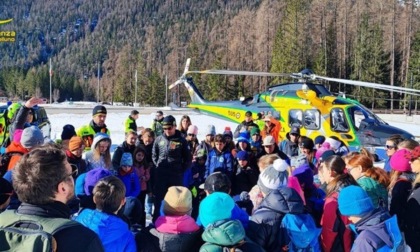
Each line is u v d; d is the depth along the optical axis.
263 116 13.33
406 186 3.98
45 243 1.66
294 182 3.89
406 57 52.00
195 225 3.26
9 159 4.51
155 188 6.68
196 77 70.69
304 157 5.41
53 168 1.93
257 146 7.80
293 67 58.09
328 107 12.50
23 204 1.91
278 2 76.06
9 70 119.94
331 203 3.72
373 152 11.11
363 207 3.10
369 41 54.31
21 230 1.71
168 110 34.19
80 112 30.12
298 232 3.19
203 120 23.38
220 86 64.94
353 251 3.10
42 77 107.19
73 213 3.70
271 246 3.25
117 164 5.52
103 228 2.81
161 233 3.15
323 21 61.81
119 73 98.88
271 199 3.33
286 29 61.00
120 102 86.75
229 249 2.82
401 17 57.72
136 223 3.76
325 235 3.70
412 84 46.31
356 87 53.12
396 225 3.09
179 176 6.66
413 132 20.84
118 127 20.80
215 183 3.79
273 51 63.41
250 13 87.75
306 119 12.68
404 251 3.18
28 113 5.49
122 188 3.05
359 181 4.00
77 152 5.02
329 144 7.34
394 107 50.88
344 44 57.28
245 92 66.00
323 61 55.22
